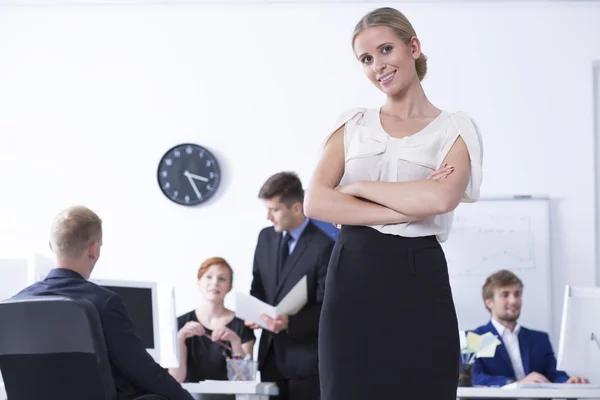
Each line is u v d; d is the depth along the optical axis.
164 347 4.90
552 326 6.33
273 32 6.72
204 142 6.68
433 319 1.90
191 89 6.72
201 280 5.40
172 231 6.61
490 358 5.16
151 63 6.76
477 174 1.99
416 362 1.89
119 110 6.73
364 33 2.01
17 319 3.06
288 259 5.05
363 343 1.90
